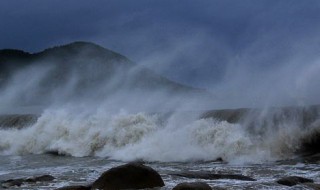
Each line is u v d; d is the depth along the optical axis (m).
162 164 17.31
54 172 15.36
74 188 11.01
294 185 11.50
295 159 17.20
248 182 12.12
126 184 11.23
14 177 14.57
